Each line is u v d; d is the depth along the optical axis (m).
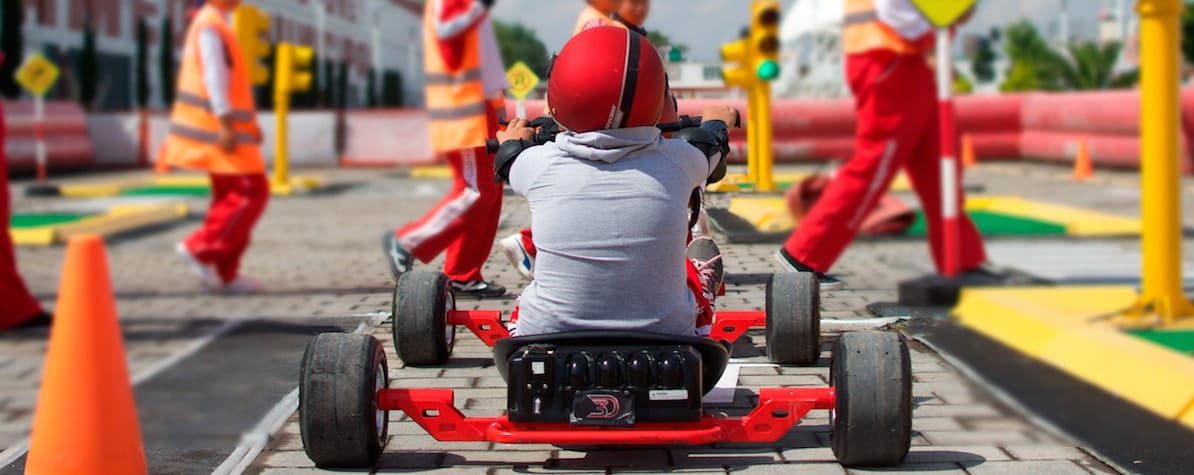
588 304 3.22
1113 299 6.39
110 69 24.48
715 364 3.27
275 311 6.32
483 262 5.02
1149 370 4.55
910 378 3.25
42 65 17.00
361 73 33.91
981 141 20.92
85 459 3.12
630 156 3.22
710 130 3.41
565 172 3.24
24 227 11.26
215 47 7.02
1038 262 8.22
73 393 3.14
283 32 26.80
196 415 4.32
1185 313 5.70
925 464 3.40
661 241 3.21
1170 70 5.63
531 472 3.37
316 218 12.36
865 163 5.97
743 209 5.12
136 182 18.38
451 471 3.38
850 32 6.09
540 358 3.10
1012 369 4.89
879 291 6.09
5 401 4.75
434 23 5.45
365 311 5.46
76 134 21.84
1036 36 37.22
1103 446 3.77
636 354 3.09
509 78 5.42
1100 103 18.47
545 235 3.27
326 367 3.27
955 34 6.12
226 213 7.17
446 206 5.04
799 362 4.44
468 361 4.61
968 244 6.92
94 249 3.21
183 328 6.10
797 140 19.95
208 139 7.06
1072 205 12.51
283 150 16.02
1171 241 5.69
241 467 3.43
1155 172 5.66
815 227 5.86
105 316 3.19
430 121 5.45
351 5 32.62
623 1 4.50
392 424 3.89
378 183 17.73
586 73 3.12
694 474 3.33
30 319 6.16
